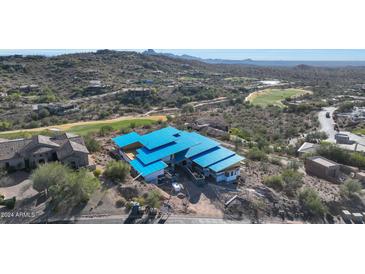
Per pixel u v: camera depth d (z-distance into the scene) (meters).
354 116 108.38
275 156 61.50
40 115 103.12
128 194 35.34
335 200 39.84
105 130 65.88
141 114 114.44
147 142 48.94
